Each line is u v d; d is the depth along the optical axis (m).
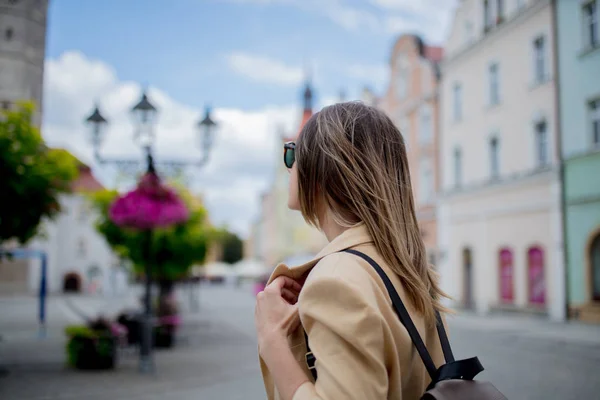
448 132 27.89
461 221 26.73
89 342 10.05
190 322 21.28
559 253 20.05
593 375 9.28
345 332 0.89
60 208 9.59
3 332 16.86
